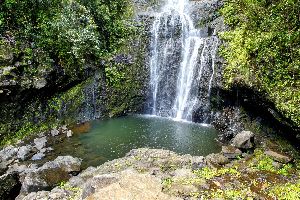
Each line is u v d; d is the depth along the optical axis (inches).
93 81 548.7
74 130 504.1
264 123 426.3
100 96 553.0
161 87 575.8
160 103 575.5
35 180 363.3
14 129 476.4
